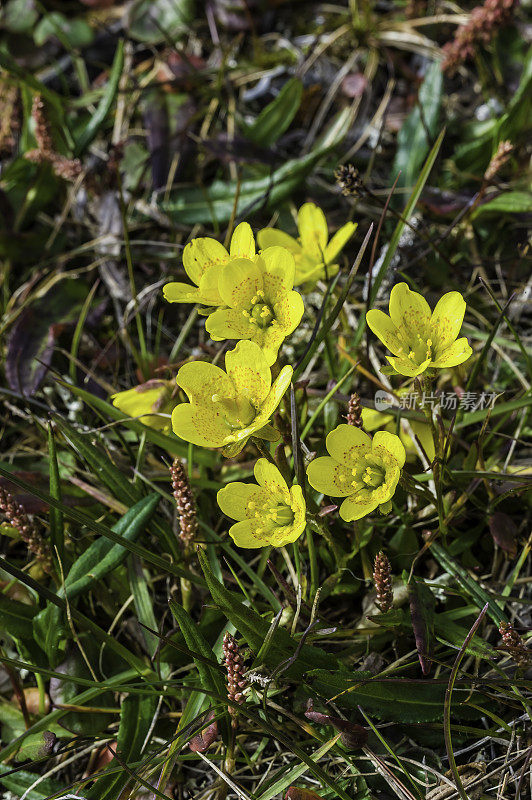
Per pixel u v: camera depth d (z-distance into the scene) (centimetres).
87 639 58
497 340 63
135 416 59
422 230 66
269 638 54
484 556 60
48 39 80
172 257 67
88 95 74
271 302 53
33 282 67
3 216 69
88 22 81
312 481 53
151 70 77
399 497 59
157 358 64
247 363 53
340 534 58
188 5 78
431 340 53
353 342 61
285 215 69
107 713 57
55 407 66
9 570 53
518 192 67
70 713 56
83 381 66
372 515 59
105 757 57
